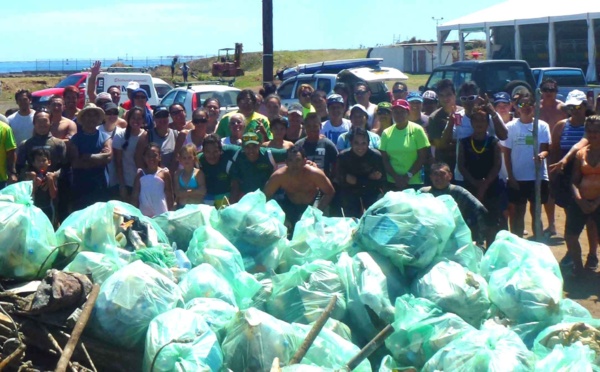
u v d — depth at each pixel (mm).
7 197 6523
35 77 57312
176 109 9953
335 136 9859
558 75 20359
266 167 8609
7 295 5922
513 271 5926
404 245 6125
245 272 6430
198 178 8625
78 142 9164
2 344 5605
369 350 5098
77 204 9195
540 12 28000
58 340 5547
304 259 6637
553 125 10703
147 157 8539
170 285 5734
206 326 5305
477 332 5289
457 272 5992
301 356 5082
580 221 8594
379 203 6363
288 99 17906
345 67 20281
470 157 8883
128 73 21625
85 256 6102
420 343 5520
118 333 5496
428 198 6418
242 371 5125
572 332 5480
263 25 18344
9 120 10273
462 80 18234
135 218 6734
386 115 9953
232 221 6820
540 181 9398
